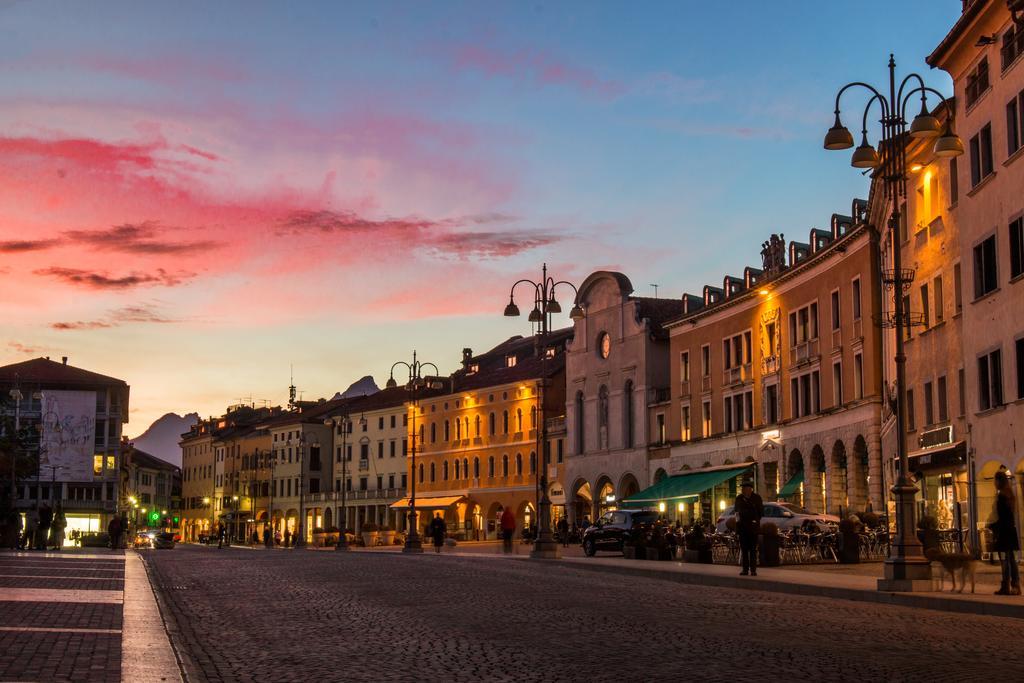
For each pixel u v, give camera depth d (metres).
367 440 137.75
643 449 89.94
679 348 85.69
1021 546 36.84
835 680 12.59
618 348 94.12
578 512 100.50
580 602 23.41
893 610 21.64
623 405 93.12
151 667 12.60
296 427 150.75
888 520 47.59
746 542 31.23
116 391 128.38
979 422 40.28
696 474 75.38
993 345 39.06
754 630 17.78
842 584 26.91
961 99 42.16
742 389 75.88
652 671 13.32
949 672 13.20
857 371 60.16
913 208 48.94
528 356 117.69
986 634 17.23
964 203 41.81
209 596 25.27
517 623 19.00
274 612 21.20
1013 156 36.97
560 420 103.81
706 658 14.46
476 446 115.94
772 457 70.94
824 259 64.06
